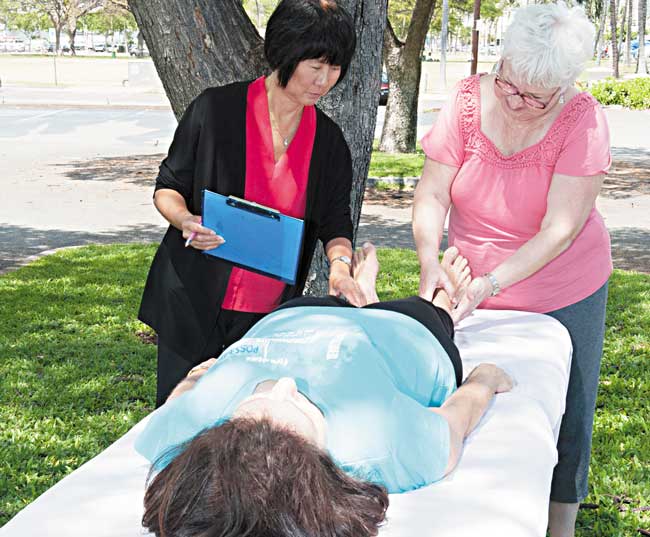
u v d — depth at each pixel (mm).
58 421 4543
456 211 3223
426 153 3100
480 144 2971
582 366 3146
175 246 2904
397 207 12773
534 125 2867
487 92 2945
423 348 2346
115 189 13914
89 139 20703
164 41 3980
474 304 2922
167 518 1405
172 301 2904
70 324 6332
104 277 7824
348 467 1803
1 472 3936
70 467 4008
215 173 2809
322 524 1387
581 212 2881
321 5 2533
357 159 4438
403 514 1806
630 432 4512
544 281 3148
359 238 10484
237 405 1843
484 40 89750
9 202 12664
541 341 2938
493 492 1926
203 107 2793
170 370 2936
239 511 1350
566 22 2514
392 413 1911
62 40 92125
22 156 17703
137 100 31156
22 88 35500
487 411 2377
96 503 1876
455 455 2029
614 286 7715
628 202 13273
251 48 4062
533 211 2979
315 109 2895
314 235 2967
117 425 4508
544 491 1973
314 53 2533
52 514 1832
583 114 2830
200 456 1434
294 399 1732
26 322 6363
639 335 6211
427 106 29094
